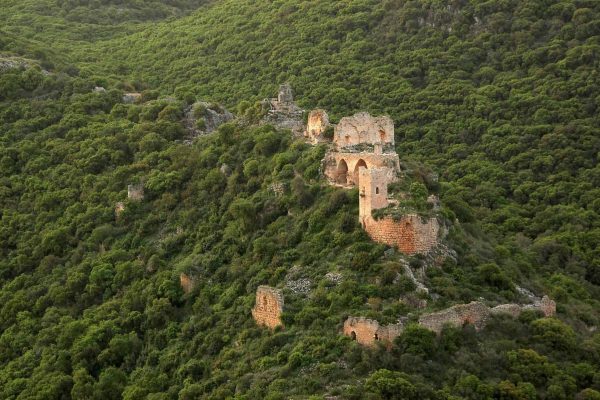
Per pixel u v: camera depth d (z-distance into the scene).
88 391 79.56
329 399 59.31
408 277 70.19
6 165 119.94
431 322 65.75
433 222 76.00
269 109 112.00
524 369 65.38
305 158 93.94
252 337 73.94
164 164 111.62
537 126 152.88
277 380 63.88
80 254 101.94
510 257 91.50
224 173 103.62
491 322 69.81
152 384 76.88
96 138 121.56
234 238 92.00
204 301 85.19
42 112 132.00
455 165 147.12
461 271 75.56
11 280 101.81
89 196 110.50
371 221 76.06
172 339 82.88
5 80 137.50
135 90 153.12
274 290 74.00
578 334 76.38
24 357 87.94
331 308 70.00
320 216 83.69
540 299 80.75
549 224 125.19
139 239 101.44
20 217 110.06
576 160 142.38
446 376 62.66
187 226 99.75
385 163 86.00
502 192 137.38
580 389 66.94
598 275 110.50
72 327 88.44
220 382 70.00
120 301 91.69
